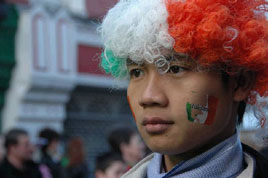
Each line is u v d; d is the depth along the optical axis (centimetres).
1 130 787
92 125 896
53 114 829
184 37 89
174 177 97
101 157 272
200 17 90
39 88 802
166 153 96
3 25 767
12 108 787
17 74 791
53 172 345
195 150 98
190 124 92
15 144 317
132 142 284
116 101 932
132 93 100
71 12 854
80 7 865
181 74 93
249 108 110
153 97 93
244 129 119
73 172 375
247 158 103
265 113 108
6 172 308
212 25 87
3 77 778
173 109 93
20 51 791
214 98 93
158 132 94
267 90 99
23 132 326
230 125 101
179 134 93
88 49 885
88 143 878
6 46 777
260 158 103
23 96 785
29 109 801
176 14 90
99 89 896
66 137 852
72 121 870
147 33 91
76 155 384
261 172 100
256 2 97
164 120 93
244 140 120
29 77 782
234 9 93
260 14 98
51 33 823
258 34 94
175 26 90
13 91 791
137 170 117
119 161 265
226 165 97
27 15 795
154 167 106
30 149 330
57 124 836
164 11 90
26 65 788
